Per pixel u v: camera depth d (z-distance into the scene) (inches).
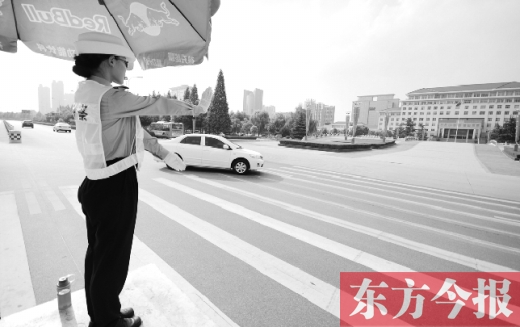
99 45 45.9
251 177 343.3
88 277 53.1
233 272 109.7
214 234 148.0
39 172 296.7
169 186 260.7
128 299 74.0
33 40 54.8
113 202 48.4
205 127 1601.9
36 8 51.6
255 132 2404.0
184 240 138.6
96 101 44.7
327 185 317.4
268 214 188.4
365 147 1096.2
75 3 52.2
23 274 100.4
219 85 1536.7
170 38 51.3
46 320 64.1
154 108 46.1
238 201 218.7
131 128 50.3
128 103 45.3
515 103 3221.0
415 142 1887.3
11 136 604.7
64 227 145.5
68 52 59.1
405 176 435.8
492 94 3400.6
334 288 101.9
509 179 442.9
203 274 107.2
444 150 1205.1
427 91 3991.1
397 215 204.1
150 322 65.4
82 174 291.9
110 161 48.1
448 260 130.7
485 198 289.7
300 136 1862.7
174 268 110.9
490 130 3302.2
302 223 173.3
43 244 125.3
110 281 50.0
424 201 258.7
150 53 53.9
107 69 49.1
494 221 201.5
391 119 4296.3
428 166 599.8
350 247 140.2
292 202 225.6
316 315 85.8
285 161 580.4
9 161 360.2
